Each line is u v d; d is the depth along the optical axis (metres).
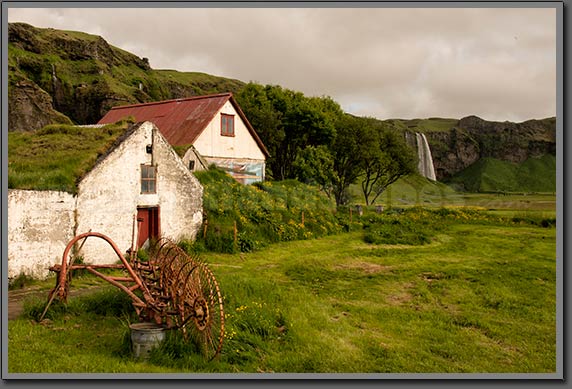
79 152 19.06
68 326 10.39
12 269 14.67
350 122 49.28
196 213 22.03
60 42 108.50
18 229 14.88
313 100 54.59
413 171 52.91
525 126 187.50
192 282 9.15
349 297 14.40
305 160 43.38
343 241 26.14
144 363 8.33
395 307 13.36
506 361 9.57
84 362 8.10
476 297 14.62
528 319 12.46
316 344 10.04
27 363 8.02
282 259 20.44
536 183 138.25
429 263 20.20
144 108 39.34
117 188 18.45
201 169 28.78
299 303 12.84
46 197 15.79
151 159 19.97
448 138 184.25
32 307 11.05
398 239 26.78
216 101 33.97
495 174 147.25
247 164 34.88
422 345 10.37
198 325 8.80
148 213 20.03
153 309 9.23
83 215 17.16
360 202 54.91
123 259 9.91
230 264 18.91
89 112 99.75
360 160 48.28
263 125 45.16
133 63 141.00
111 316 11.05
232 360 8.92
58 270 10.32
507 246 25.33
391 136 51.75
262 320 10.67
